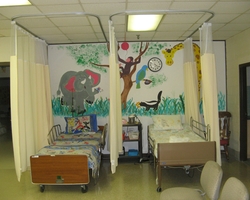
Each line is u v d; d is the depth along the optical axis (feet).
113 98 10.77
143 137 16.85
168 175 13.41
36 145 13.71
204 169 8.18
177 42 16.58
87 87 16.69
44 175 11.10
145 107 16.75
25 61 12.54
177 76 16.71
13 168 15.30
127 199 10.70
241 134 15.08
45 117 14.38
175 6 10.01
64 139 14.30
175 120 15.60
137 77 16.66
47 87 14.93
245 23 12.69
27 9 9.87
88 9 10.09
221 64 16.89
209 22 12.37
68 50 16.63
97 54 16.57
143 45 16.60
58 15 10.68
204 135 13.75
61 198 10.93
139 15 10.87
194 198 7.62
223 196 6.52
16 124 11.02
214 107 11.51
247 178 12.58
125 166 15.14
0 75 26.03
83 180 11.07
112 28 10.77
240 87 14.84
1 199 10.94
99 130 16.39
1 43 14.33
